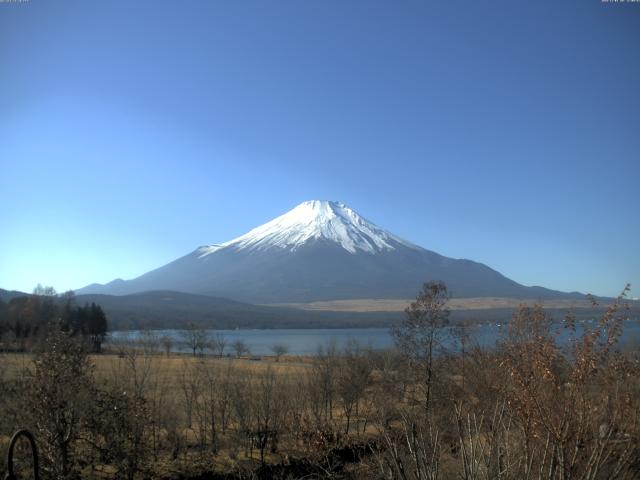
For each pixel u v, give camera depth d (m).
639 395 10.08
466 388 22.02
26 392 20.45
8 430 20.14
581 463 9.94
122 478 22.88
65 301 111.12
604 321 9.82
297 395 34.25
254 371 46.62
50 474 20.41
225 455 28.28
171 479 25.09
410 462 12.05
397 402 28.56
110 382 28.03
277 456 28.05
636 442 9.90
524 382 10.12
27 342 31.12
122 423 22.66
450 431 16.50
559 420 9.70
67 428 20.98
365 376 36.91
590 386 9.98
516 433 11.28
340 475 22.97
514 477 10.31
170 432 28.55
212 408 30.77
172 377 41.34
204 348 120.25
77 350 21.92
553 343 10.30
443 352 30.23
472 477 10.18
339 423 33.47
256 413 30.08
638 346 12.48
